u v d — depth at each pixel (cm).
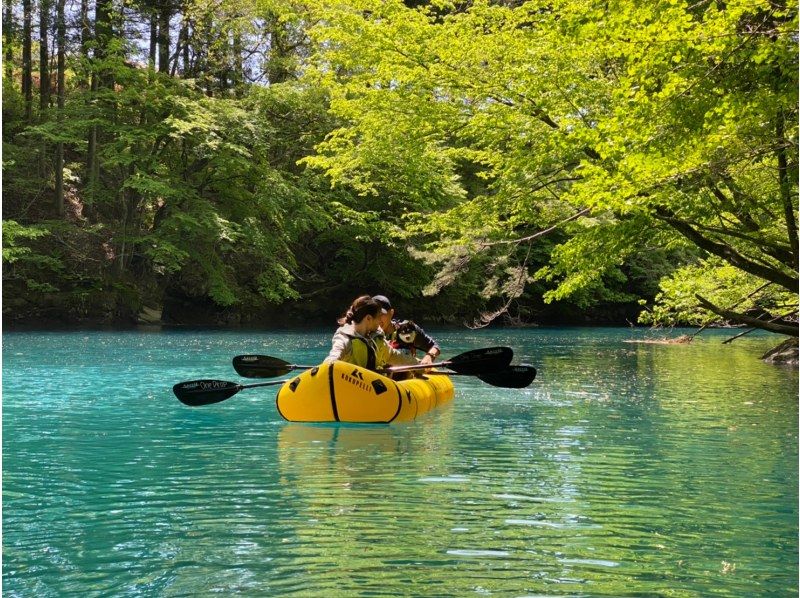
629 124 616
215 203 2745
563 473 494
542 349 1830
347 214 2573
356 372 691
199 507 401
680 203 791
